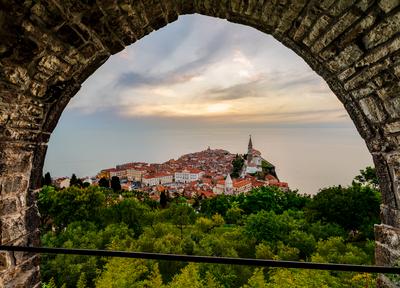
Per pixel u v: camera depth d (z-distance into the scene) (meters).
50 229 26.33
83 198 25.19
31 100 2.06
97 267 17.62
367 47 1.77
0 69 1.73
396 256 2.00
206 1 2.18
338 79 2.19
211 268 16.44
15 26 1.66
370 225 20.39
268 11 2.08
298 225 21.50
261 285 12.60
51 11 1.69
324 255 16.95
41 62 1.90
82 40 1.99
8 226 2.04
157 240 20.61
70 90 2.36
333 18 1.79
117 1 1.84
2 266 1.97
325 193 22.83
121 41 2.25
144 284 14.04
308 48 2.19
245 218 24.95
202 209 30.88
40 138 2.36
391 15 1.52
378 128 2.06
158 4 2.07
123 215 25.48
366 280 11.74
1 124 1.89
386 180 2.12
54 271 16.19
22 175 2.20
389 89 1.79
